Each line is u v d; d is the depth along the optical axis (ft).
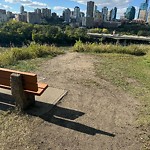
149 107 14.69
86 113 13.53
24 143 10.28
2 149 9.77
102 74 22.79
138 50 37.63
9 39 190.60
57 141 10.58
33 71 23.00
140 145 10.45
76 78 21.08
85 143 10.50
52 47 36.58
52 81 19.80
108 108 14.39
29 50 31.40
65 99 15.64
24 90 13.12
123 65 27.37
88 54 35.22
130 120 12.81
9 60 25.94
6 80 13.67
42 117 12.73
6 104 14.07
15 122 12.00
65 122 12.33
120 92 17.54
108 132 11.47
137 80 21.01
